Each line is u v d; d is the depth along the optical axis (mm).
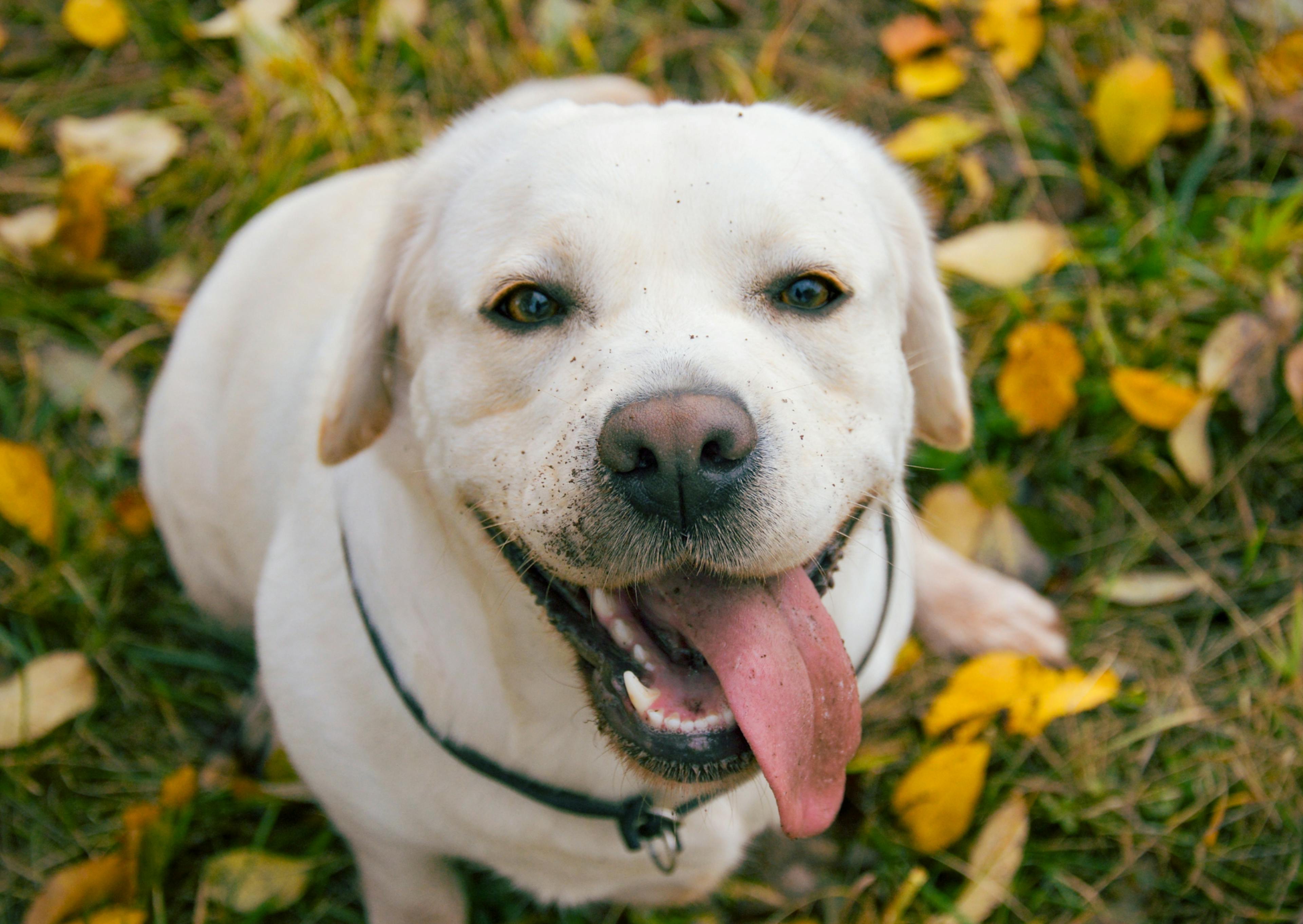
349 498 745
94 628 958
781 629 678
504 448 668
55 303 1053
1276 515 981
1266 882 866
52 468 1011
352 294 828
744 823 789
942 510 969
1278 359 991
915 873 836
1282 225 1037
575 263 659
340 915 875
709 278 660
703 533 633
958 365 780
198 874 879
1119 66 1077
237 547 867
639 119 681
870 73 1170
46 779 908
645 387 631
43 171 1129
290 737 771
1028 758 903
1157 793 893
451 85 1153
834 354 676
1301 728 905
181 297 1066
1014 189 1104
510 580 698
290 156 1097
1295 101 1107
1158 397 964
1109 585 949
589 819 749
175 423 894
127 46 1177
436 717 724
